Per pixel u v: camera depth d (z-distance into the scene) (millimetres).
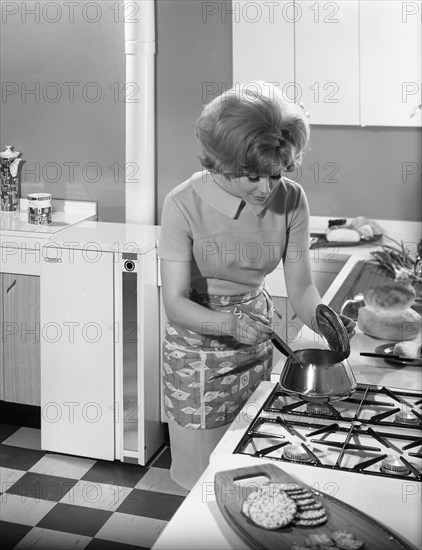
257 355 2529
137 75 3914
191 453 2562
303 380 1935
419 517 1528
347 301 2730
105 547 3043
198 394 2490
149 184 4031
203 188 2303
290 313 3568
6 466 3672
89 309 3551
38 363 3900
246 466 1708
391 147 3812
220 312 2326
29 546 3045
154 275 3557
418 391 2098
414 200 3838
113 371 3580
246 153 2049
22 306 3848
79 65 4059
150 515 3273
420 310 2707
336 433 1902
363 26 3621
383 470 1710
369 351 2396
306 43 3703
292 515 1473
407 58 3609
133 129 3965
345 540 1410
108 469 3643
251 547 1412
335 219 3869
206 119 2098
